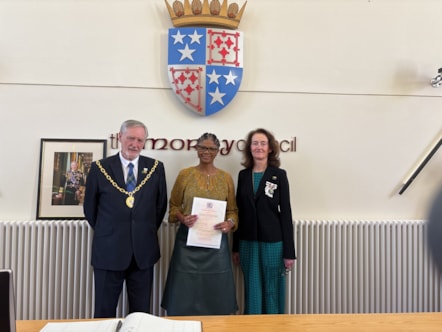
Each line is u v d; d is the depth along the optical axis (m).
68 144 2.46
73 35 2.49
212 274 2.05
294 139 2.62
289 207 2.21
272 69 2.61
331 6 2.66
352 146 2.67
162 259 2.41
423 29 2.71
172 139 2.53
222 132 2.56
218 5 2.47
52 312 2.34
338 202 2.65
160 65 2.53
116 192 1.94
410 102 2.71
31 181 2.45
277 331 1.04
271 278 2.18
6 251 2.31
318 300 2.51
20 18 2.46
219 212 2.07
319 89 2.64
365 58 2.68
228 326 1.07
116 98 2.51
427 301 2.53
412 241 2.57
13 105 2.45
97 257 1.93
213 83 2.47
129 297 2.04
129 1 2.52
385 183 2.68
